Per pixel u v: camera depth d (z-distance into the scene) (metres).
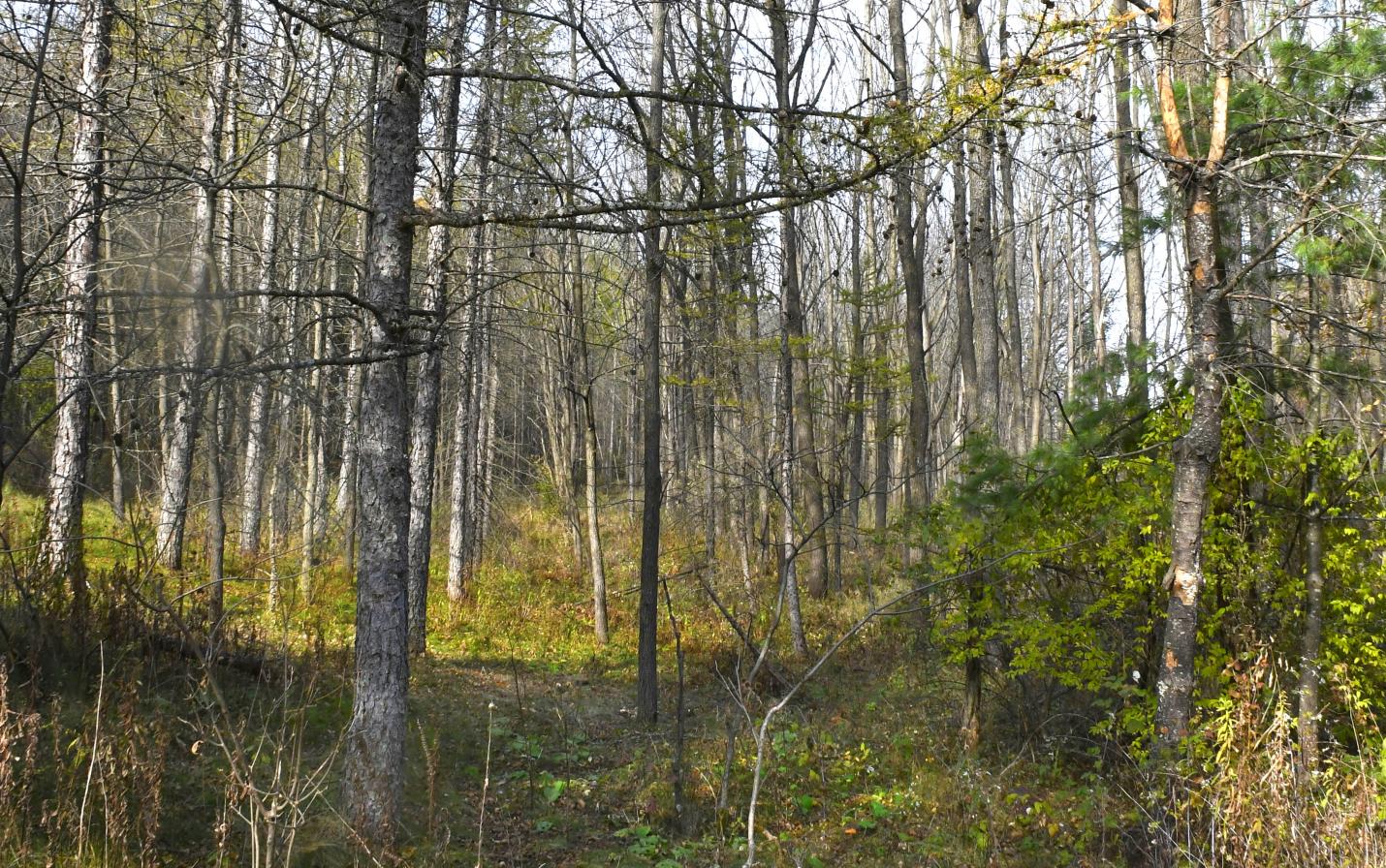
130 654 7.22
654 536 10.81
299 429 13.85
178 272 4.32
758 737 4.97
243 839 5.35
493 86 8.14
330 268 12.28
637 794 7.86
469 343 14.75
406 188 6.20
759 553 18.95
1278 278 6.88
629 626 16.25
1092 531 7.92
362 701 5.95
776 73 10.78
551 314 12.64
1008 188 18.52
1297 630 6.94
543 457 27.09
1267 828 5.33
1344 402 6.87
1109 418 7.64
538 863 6.44
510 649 14.20
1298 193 5.82
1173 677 6.25
